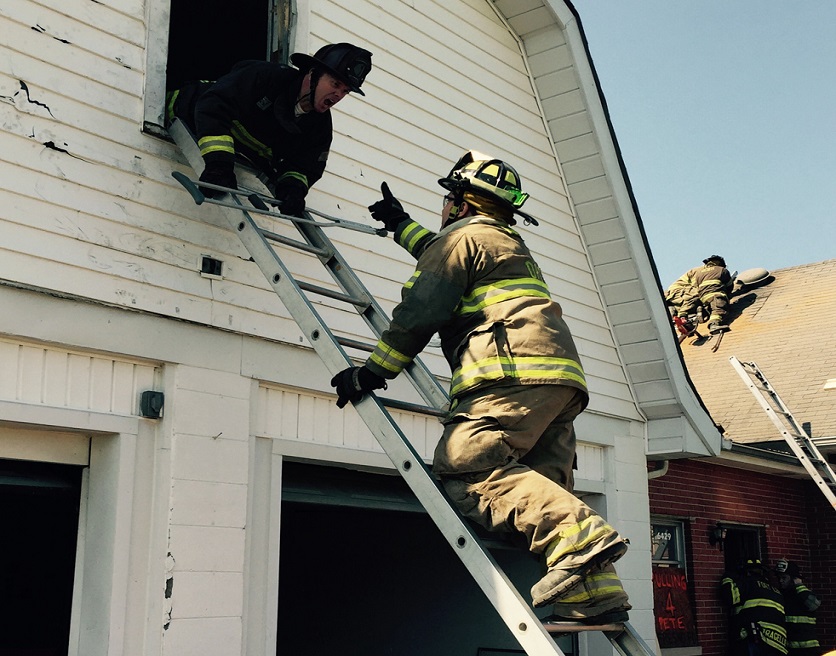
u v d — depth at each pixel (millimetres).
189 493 4199
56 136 3967
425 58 6121
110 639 3842
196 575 4164
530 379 3000
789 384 12289
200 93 4340
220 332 4465
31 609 4660
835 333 13086
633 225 7109
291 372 4754
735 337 14078
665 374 7250
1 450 3799
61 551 4504
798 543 10852
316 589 7703
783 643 9195
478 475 2988
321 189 5176
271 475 4613
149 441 4148
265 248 3795
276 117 4164
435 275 3078
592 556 2734
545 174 7027
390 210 3979
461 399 3109
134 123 4270
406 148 5812
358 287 4082
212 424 4352
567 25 6797
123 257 4121
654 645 7059
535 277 3213
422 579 7094
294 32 5117
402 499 5461
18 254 3770
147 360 4168
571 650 6672
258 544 4496
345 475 5348
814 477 9062
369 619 7328
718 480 9594
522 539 3025
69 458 4000
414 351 3084
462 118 6320
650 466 8062
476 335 3078
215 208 4535
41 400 3811
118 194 4148
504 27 6902
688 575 9023
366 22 5699
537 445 3248
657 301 7199
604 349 7262
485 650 6609
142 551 4031
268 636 4445
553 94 7023
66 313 3889
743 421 11828
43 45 3977
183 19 6090
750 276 15445
